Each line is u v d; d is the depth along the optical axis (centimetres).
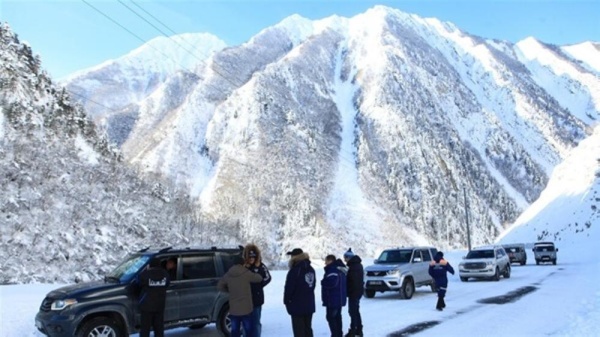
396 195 15000
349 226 12569
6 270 3378
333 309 938
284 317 1344
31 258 3606
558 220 8325
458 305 1577
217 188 12725
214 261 1091
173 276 1017
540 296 1770
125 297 941
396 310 1488
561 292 1888
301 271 832
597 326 1078
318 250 10288
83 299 898
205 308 1040
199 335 1112
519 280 2572
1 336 1004
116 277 1004
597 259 4703
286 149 14775
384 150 16738
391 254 2048
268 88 17875
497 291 2008
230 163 13925
